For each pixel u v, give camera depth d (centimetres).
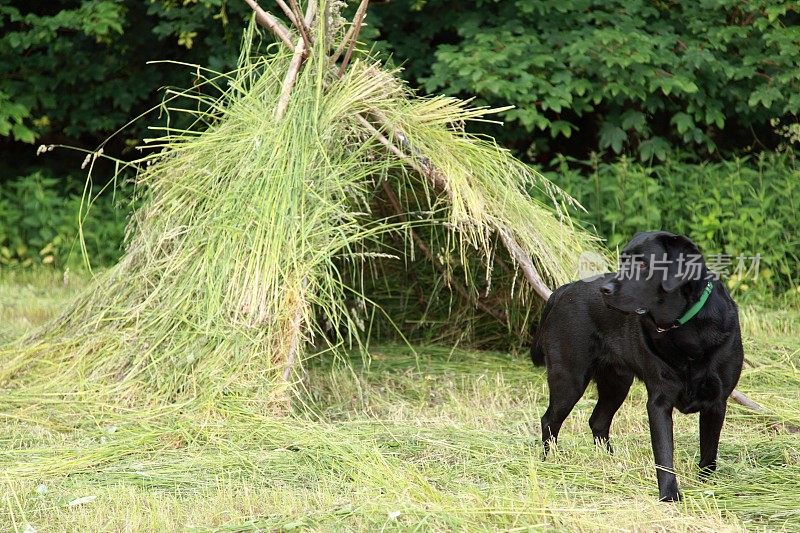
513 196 951
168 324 866
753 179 1497
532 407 907
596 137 1758
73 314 964
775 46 1527
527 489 645
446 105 987
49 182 1702
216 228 878
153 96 1827
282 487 663
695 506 625
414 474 667
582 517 586
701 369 641
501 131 1675
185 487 669
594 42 1498
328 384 980
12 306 1373
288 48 973
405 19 1666
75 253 1678
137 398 838
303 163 875
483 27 1625
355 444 730
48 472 701
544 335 771
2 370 923
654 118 1703
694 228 1438
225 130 940
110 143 1914
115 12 1614
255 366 824
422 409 911
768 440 775
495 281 1103
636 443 782
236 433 765
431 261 1126
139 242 944
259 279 848
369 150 925
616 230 1475
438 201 944
